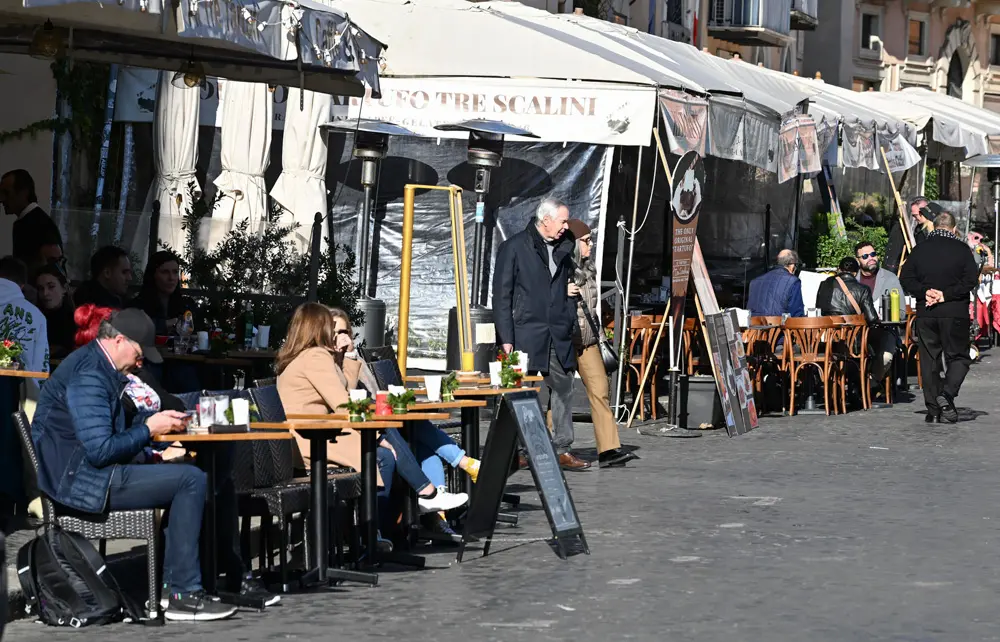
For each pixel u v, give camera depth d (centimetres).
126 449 1145
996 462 2159
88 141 2939
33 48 1822
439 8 2850
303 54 1598
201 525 1175
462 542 1406
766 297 2902
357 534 1377
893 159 3925
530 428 1428
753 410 2572
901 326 3259
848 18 7650
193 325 1988
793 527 1595
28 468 1485
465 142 2914
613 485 1892
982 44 8488
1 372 1398
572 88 2634
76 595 1136
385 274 2941
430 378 1485
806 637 1105
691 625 1144
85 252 2095
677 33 5481
